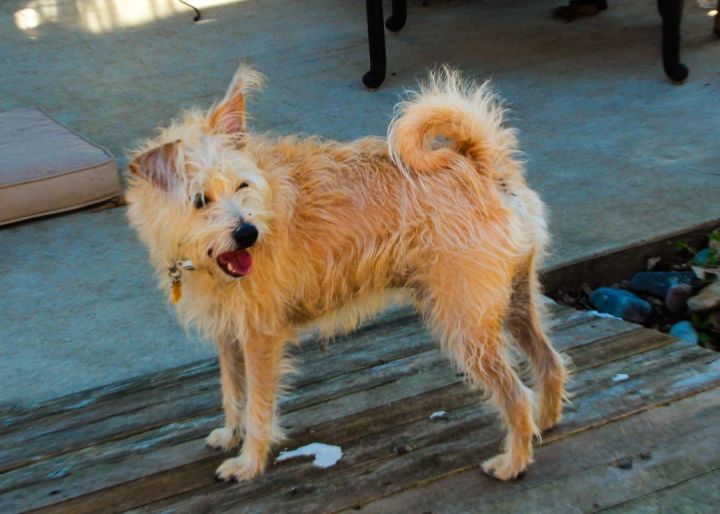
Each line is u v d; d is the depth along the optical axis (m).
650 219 2.48
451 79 1.92
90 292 2.36
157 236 1.78
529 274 1.86
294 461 1.87
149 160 1.72
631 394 1.96
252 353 1.83
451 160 1.80
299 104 3.32
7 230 2.60
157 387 2.06
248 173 1.74
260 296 1.79
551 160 2.79
